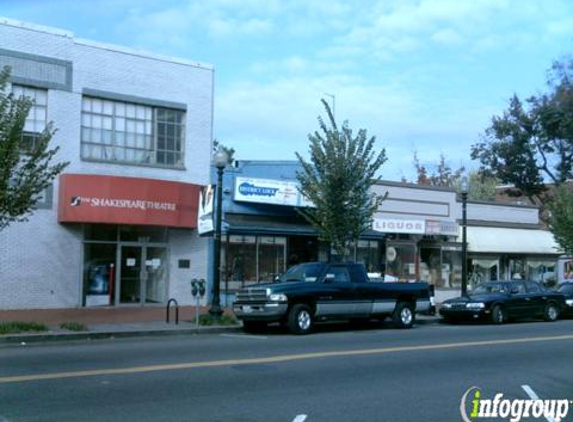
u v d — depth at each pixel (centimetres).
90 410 838
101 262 2325
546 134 4506
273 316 1798
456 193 3378
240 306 1866
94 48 2327
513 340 1686
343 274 1978
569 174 4531
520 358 1359
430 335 1820
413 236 3181
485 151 4766
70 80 2269
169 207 2352
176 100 2512
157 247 2445
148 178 2328
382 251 3055
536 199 5484
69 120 2262
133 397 918
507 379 1109
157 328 1780
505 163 4709
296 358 1290
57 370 1127
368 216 2414
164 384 1011
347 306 1947
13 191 1570
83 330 1688
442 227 3177
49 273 2209
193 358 1281
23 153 1684
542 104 4478
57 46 2245
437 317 2430
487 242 3416
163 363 1211
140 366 1171
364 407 881
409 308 2109
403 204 3134
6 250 2131
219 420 800
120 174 2364
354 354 1362
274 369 1161
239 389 984
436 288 3259
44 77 2216
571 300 2647
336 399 927
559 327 2177
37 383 1004
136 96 2412
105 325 1814
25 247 2164
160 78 2475
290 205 2711
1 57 2131
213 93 2612
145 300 2412
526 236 3638
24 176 1647
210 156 2588
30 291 2173
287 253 2731
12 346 1485
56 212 2225
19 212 1588
